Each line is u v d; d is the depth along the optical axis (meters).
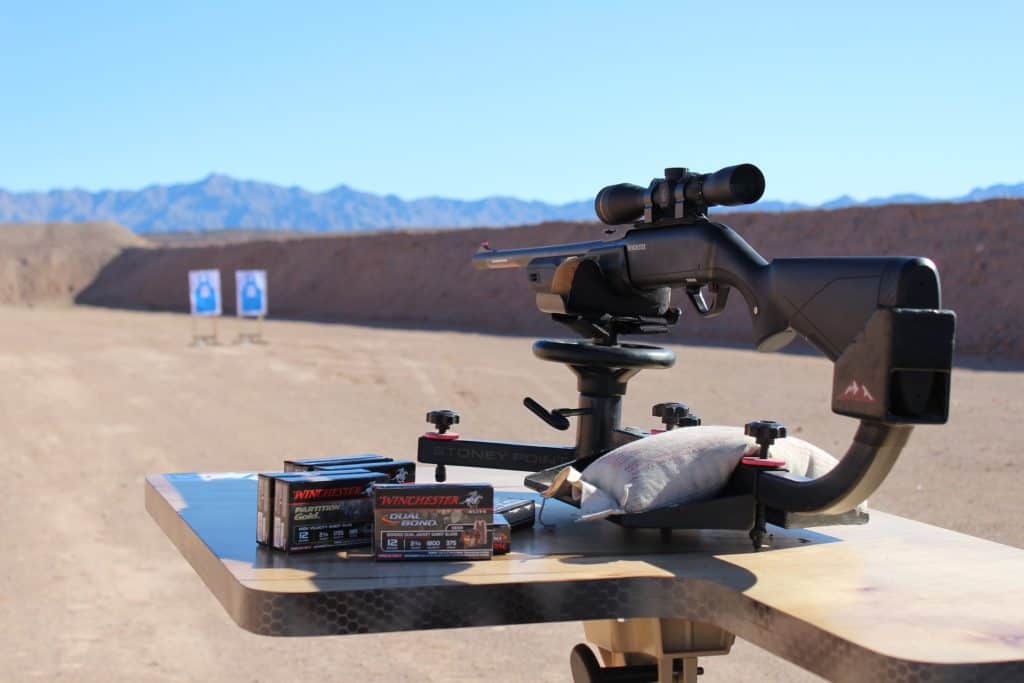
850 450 1.75
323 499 1.88
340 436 12.02
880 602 1.64
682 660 2.17
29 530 7.79
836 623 1.53
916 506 8.18
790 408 13.78
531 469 2.58
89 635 5.64
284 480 1.87
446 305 40.47
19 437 11.87
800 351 22.05
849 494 1.76
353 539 1.92
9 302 62.94
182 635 5.68
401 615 1.66
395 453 10.87
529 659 5.37
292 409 14.20
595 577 1.75
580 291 2.34
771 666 5.20
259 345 25.80
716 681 4.97
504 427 12.65
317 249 52.09
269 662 5.31
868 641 1.46
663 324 2.49
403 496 1.83
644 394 15.29
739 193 2.01
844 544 2.04
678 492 1.99
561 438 11.69
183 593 6.38
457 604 1.68
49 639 5.57
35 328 31.30
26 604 6.13
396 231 52.53
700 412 13.47
